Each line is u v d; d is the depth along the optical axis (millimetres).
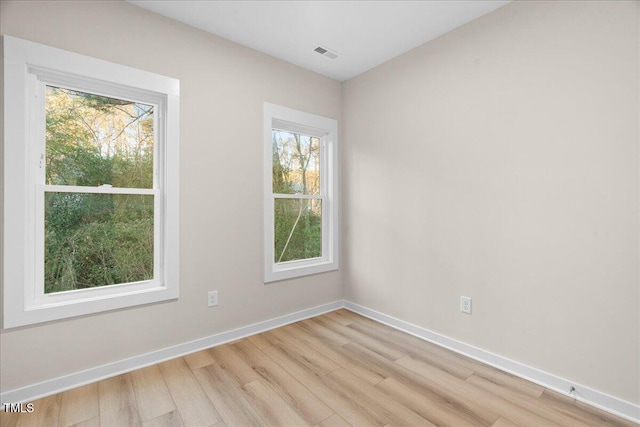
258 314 2691
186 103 2285
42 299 1828
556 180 1854
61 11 1824
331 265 3230
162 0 2035
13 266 1687
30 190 1795
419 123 2600
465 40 2285
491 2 2047
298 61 2871
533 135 1942
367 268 3076
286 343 2477
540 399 1777
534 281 1956
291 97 2896
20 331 1718
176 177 2227
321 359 2221
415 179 2639
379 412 1661
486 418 1618
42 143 1843
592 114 1719
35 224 1815
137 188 2162
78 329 1886
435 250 2500
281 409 1681
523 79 1982
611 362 1673
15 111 1685
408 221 2697
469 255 2279
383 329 2771
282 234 2973
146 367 2094
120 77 2004
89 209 2004
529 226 1971
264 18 2234
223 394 1805
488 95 2154
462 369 2100
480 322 2223
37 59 1741
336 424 1573
